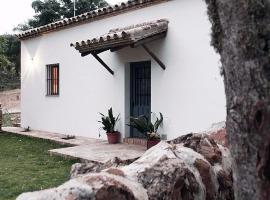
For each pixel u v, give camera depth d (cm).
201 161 303
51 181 695
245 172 184
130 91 1074
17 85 2950
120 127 1077
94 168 379
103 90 1142
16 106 2589
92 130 1192
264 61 173
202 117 855
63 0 2791
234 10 179
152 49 974
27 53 1539
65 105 1312
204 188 292
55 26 1312
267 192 177
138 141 1016
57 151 946
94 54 1020
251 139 178
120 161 376
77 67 1250
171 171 266
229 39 184
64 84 1313
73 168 386
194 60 870
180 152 303
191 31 875
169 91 932
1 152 1039
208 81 839
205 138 343
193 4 869
